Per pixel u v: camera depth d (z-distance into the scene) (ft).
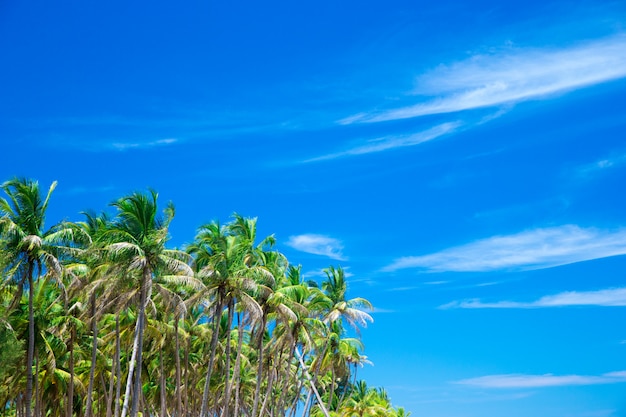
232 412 277.03
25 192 136.77
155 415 239.50
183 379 238.48
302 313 192.44
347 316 211.20
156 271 142.41
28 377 135.03
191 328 206.90
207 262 167.73
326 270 220.84
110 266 141.49
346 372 237.86
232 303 164.04
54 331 167.94
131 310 180.75
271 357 234.17
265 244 191.62
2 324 129.59
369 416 281.33
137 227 141.38
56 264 134.31
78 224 158.20
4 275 132.36
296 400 248.11
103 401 224.33
